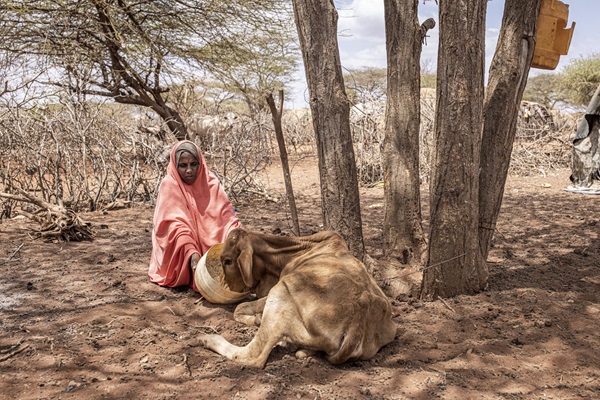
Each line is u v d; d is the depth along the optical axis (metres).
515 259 6.05
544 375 3.50
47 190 9.16
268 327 3.62
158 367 3.59
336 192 4.82
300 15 4.64
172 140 12.67
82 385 3.35
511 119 4.79
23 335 4.05
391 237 4.99
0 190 8.85
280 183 13.00
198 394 3.27
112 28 12.77
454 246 4.66
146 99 13.88
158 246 5.25
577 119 17.12
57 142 9.07
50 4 12.30
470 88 4.39
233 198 10.15
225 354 3.72
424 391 3.29
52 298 4.86
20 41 12.28
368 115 12.19
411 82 4.77
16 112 9.29
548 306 4.58
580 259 5.99
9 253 6.30
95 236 7.22
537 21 4.73
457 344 3.95
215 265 4.56
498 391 3.30
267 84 16.00
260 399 3.21
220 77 14.99
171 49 13.80
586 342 3.95
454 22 4.29
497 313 4.43
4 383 3.35
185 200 5.36
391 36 4.77
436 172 4.58
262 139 12.53
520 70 4.73
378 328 3.78
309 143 20.88
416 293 4.78
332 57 4.65
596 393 3.28
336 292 3.60
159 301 4.84
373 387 3.34
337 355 3.49
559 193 10.86
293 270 4.09
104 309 4.57
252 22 13.91
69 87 11.14
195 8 13.50
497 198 4.87
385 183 4.98
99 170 10.38
